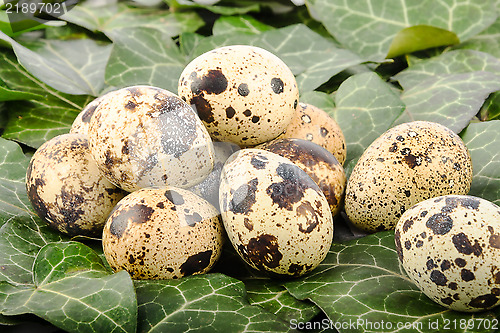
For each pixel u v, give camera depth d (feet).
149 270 0.85
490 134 1.00
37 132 1.08
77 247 0.88
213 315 0.82
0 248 0.90
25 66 1.09
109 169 0.87
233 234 0.86
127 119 0.86
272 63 0.91
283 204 0.85
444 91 1.09
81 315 0.81
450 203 0.83
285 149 0.92
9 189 0.98
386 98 1.06
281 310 0.84
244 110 0.89
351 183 0.93
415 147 0.91
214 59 0.90
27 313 0.82
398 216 0.92
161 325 0.82
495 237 0.81
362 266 0.88
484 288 0.81
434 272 0.82
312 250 0.85
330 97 1.09
